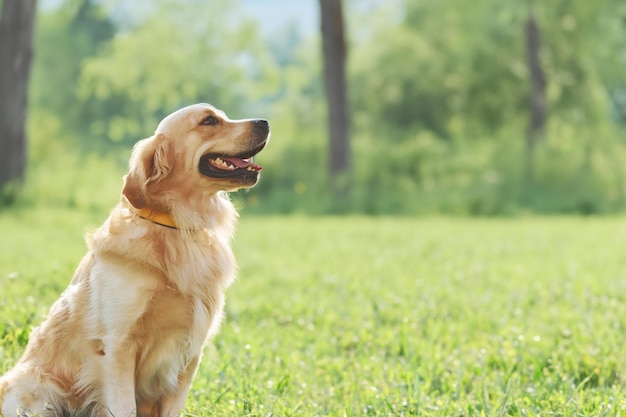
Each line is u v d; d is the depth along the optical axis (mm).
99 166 23031
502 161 30406
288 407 5117
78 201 20188
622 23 33844
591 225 19875
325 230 17406
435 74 44469
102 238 4414
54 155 29000
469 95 43719
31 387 4367
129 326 4297
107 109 56719
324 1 25109
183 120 4668
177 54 47688
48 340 4488
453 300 9039
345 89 25531
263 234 16156
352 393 5520
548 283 10312
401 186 29203
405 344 6793
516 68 39969
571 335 7102
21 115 19375
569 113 41219
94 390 4414
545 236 16641
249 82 52156
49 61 57750
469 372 6078
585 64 38500
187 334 4484
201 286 4500
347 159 25672
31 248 11273
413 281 10344
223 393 5074
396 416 4852
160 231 4473
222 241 4734
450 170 31984
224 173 4660
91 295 4363
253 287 9680
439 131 46375
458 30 39375
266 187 31734
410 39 45750
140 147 4602
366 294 9398
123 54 46844
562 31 36656
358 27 48438
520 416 4805
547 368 6070
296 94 58406
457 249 14148
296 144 35562
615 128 43500
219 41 49844
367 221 20969
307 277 10523
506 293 9633
